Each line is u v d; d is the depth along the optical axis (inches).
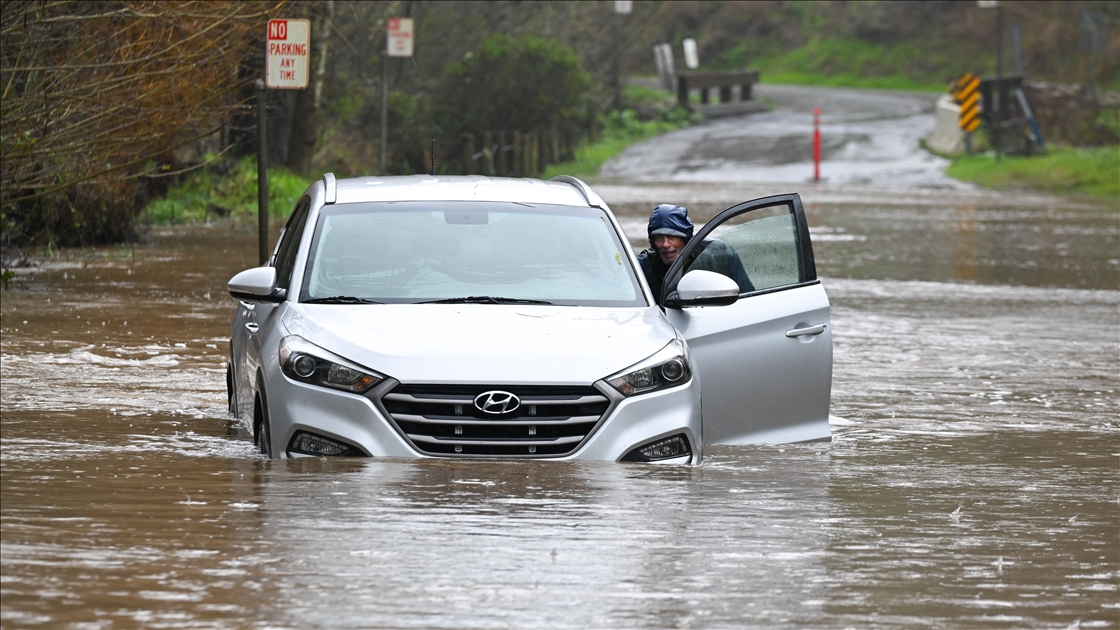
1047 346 1131.3
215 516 492.7
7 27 1169.4
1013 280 1632.6
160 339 1021.2
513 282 668.1
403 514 499.5
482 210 713.0
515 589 418.0
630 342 612.4
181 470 574.6
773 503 547.5
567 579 429.7
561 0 4837.6
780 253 717.3
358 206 706.8
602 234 709.9
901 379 957.8
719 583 431.5
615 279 681.6
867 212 2679.6
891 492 582.9
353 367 584.4
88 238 1654.8
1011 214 2674.7
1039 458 682.8
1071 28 7593.5
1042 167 3612.2
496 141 3735.2
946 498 573.0
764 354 692.7
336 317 622.8
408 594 409.7
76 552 442.6
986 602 419.8
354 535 471.2
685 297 666.2
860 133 4736.7
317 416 582.2
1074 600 423.5
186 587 410.0
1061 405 861.2
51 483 545.6
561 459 584.4
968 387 928.3
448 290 658.2
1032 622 401.1
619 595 415.2
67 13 1278.3
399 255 676.1
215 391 829.8
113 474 565.6
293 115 2790.4
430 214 705.0
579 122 4505.4
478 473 561.6
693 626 390.3
